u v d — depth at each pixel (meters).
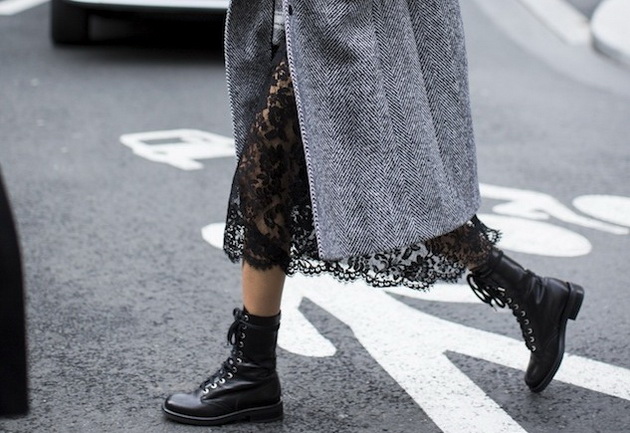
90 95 8.34
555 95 9.00
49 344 3.79
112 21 12.05
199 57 10.27
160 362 3.67
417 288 3.18
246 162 3.02
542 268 4.80
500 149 7.05
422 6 3.00
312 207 2.79
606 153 7.06
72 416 3.25
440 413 3.34
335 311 4.17
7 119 7.45
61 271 4.58
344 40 2.84
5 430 3.14
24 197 5.68
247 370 3.21
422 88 2.99
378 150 2.88
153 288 4.40
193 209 5.57
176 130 7.35
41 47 10.41
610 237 5.30
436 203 2.97
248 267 3.11
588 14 14.41
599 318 4.18
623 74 10.26
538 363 3.42
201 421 3.21
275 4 3.02
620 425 3.28
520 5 14.98
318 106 2.85
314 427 3.23
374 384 3.54
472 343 3.90
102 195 5.76
